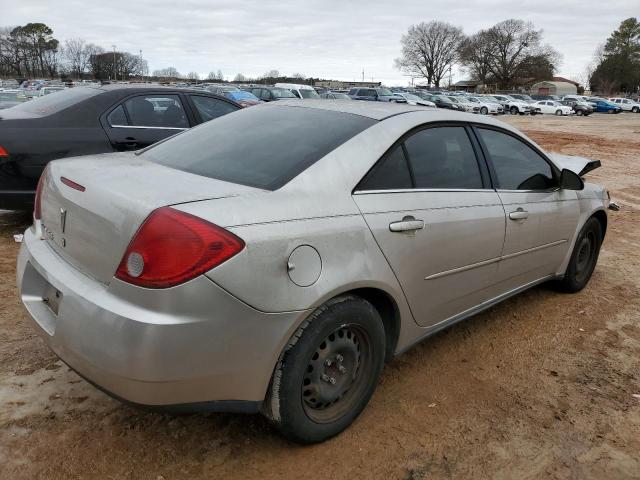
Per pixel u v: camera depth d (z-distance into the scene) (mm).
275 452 2541
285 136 2842
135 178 2451
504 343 3793
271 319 2186
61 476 2312
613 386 3314
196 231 2037
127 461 2424
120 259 2104
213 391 2164
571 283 4664
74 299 2188
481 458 2594
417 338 3055
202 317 2041
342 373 2590
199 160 2791
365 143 2736
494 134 3623
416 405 2984
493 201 3379
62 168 2732
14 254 4949
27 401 2787
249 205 2227
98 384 2148
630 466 2611
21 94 17453
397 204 2732
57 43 91438
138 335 1997
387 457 2557
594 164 5535
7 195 5160
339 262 2402
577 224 4367
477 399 3082
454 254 3059
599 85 111000
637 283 5219
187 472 2385
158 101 6176
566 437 2791
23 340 3408
